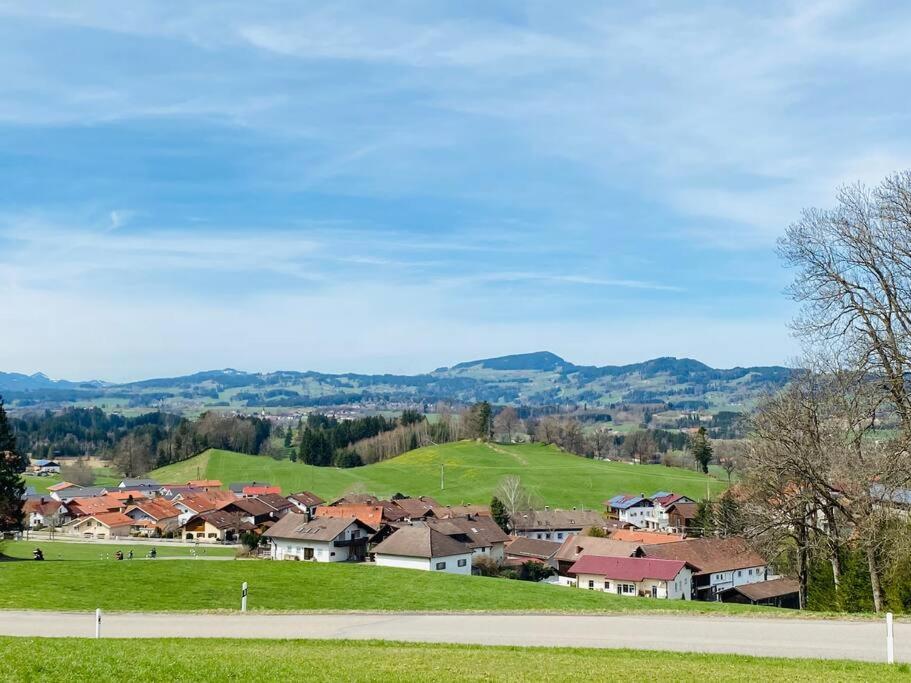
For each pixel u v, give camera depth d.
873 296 33.50
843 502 37.88
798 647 25.38
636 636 28.34
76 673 19.94
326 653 24.55
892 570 37.12
